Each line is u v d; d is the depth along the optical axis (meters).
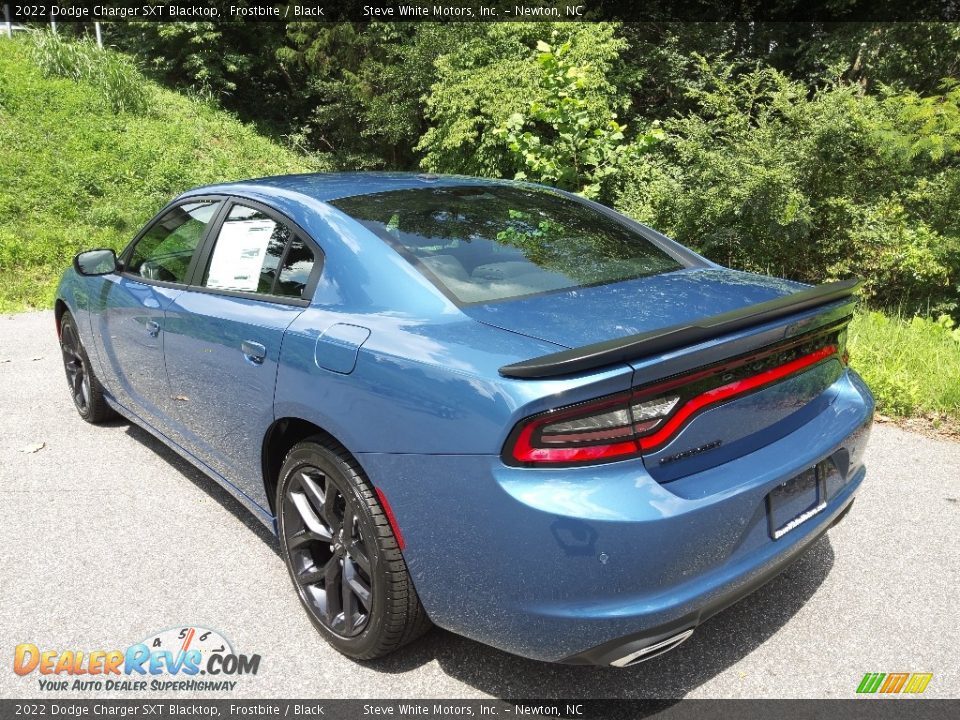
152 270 3.43
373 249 2.40
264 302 2.64
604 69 13.34
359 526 2.19
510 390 1.79
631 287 2.39
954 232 6.75
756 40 16.17
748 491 1.93
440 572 1.99
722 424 1.95
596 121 9.61
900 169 7.17
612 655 1.84
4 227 11.13
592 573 1.76
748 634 2.44
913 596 2.61
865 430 2.39
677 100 16.41
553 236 2.72
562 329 2.01
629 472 1.79
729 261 7.82
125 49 23.50
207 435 3.03
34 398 5.00
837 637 2.41
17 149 13.70
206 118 19.62
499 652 2.38
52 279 9.64
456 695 2.19
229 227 3.00
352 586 2.28
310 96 24.27
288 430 2.61
